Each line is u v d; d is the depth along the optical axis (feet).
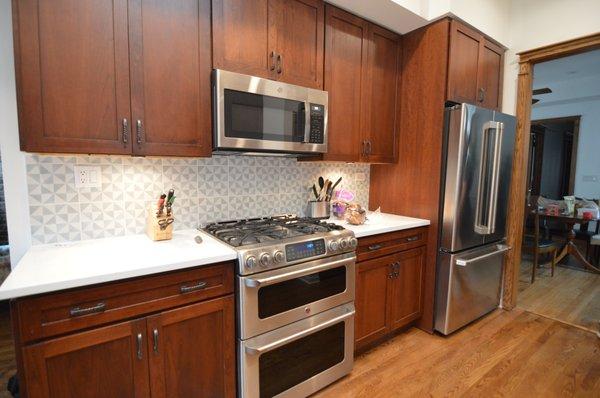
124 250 4.51
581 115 16.85
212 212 6.32
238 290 4.58
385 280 6.84
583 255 14.70
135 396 3.93
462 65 7.46
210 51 5.02
